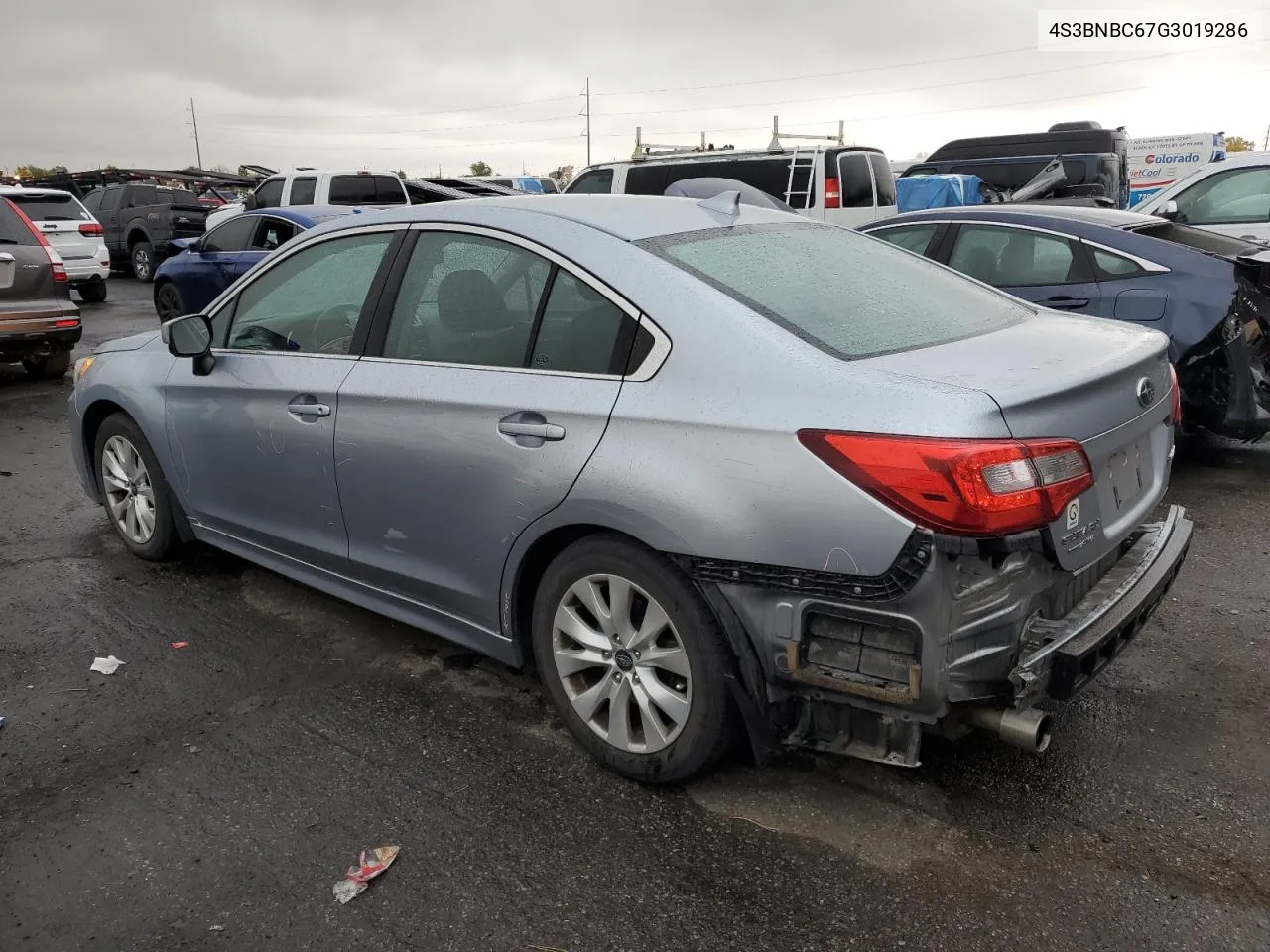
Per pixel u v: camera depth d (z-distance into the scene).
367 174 16.22
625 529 2.86
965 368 2.69
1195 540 5.17
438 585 3.50
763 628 2.70
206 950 2.47
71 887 2.70
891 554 2.45
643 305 2.95
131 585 4.75
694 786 3.11
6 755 3.34
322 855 2.82
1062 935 2.48
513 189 18.91
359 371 3.63
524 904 2.61
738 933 2.50
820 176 12.87
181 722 3.54
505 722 3.52
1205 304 5.68
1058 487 2.50
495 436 3.16
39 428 8.20
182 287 12.77
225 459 4.22
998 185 15.47
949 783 3.10
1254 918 2.52
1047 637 2.64
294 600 4.58
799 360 2.68
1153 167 21.91
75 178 29.56
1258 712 3.50
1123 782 3.10
